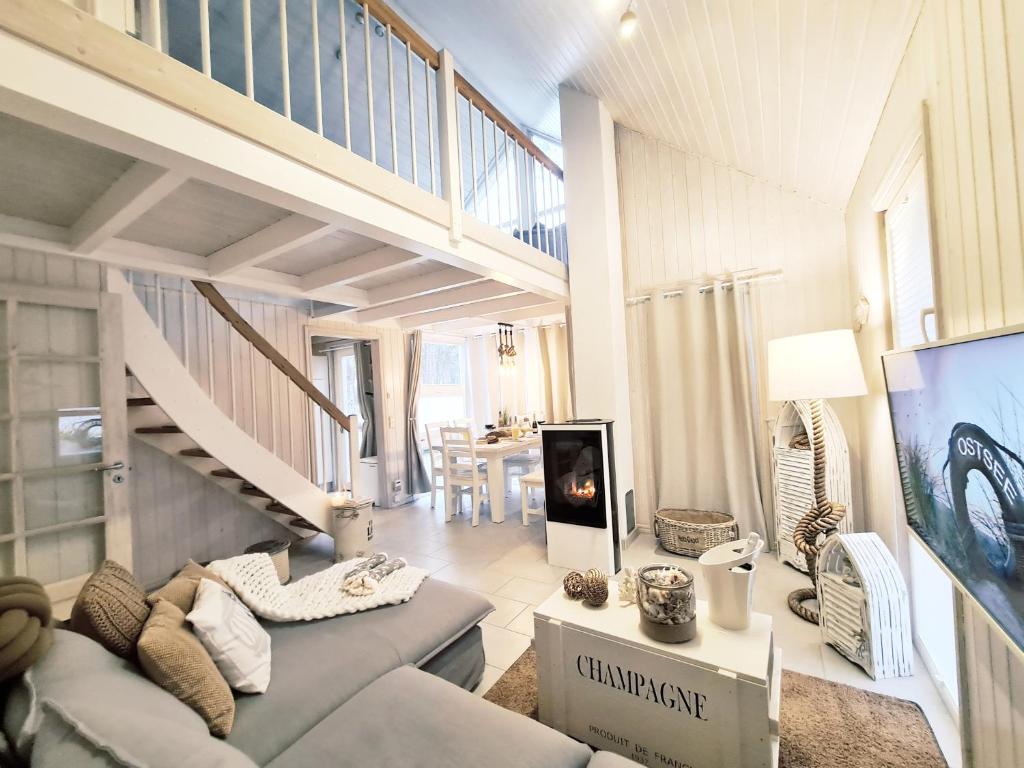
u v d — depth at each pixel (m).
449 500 4.52
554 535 3.16
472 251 2.67
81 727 0.80
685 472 3.61
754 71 2.15
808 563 2.37
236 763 0.84
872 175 2.14
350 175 1.88
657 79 2.73
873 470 2.51
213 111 1.42
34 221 2.18
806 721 1.60
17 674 0.94
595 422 3.10
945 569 1.17
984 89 0.97
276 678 1.40
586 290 3.51
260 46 3.08
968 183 1.08
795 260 3.20
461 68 3.89
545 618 1.60
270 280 3.23
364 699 1.31
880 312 2.18
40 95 1.07
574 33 2.66
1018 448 0.74
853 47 1.64
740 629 1.46
